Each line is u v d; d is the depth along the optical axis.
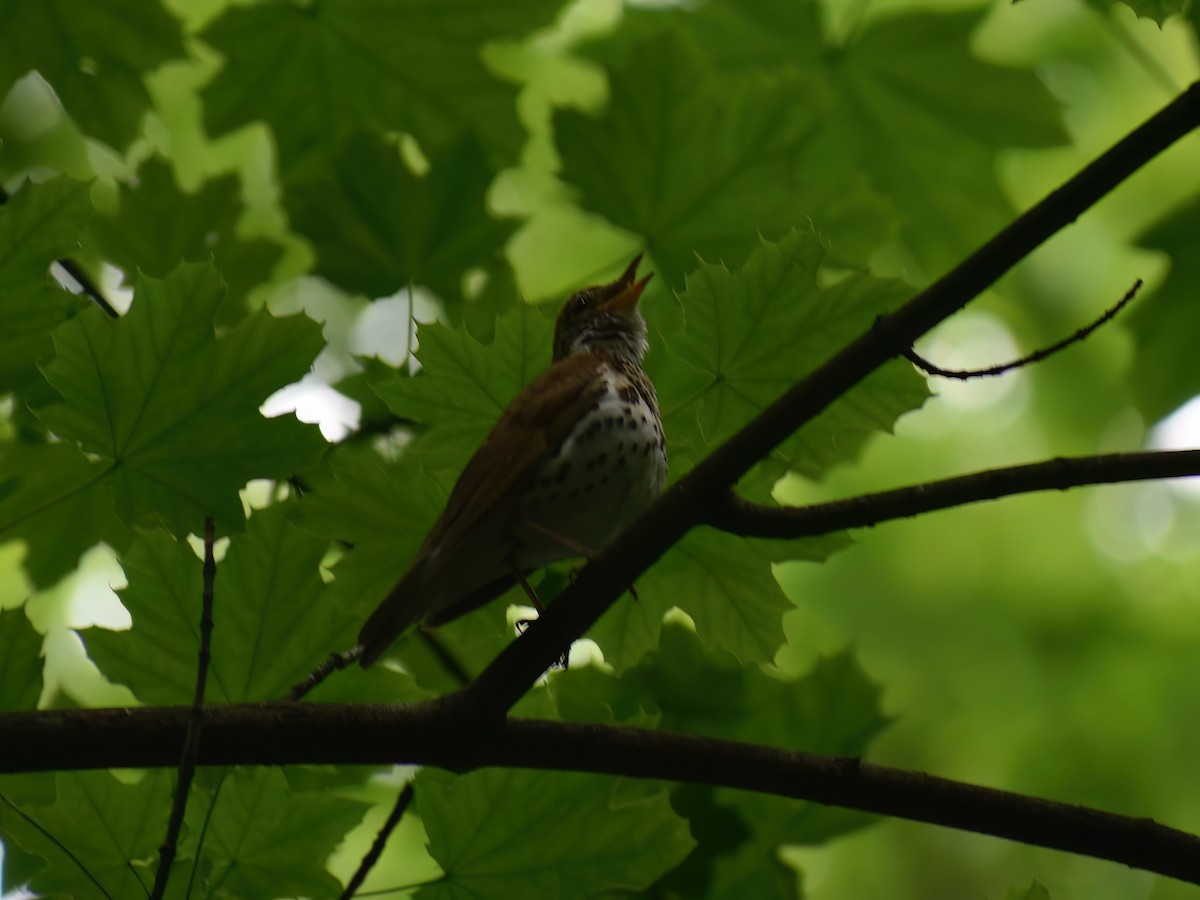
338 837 7.11
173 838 5.77
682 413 8.17
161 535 7.34
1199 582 20.14
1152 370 10.72
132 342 6.76
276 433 6.97
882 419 7.51
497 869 7.24
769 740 9.38
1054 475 6.50
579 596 6.56
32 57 10.46
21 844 6.93
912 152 12.35
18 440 9.01
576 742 6.72
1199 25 7.70
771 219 10.12
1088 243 18.39
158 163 10.65
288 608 7.46
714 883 8.96
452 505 7.41
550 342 7.46
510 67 14.64
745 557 7.73
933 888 20.69
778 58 12.27
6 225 7.13
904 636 19.98
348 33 10.84
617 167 9.98
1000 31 16.98
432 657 9.94
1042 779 19.30
